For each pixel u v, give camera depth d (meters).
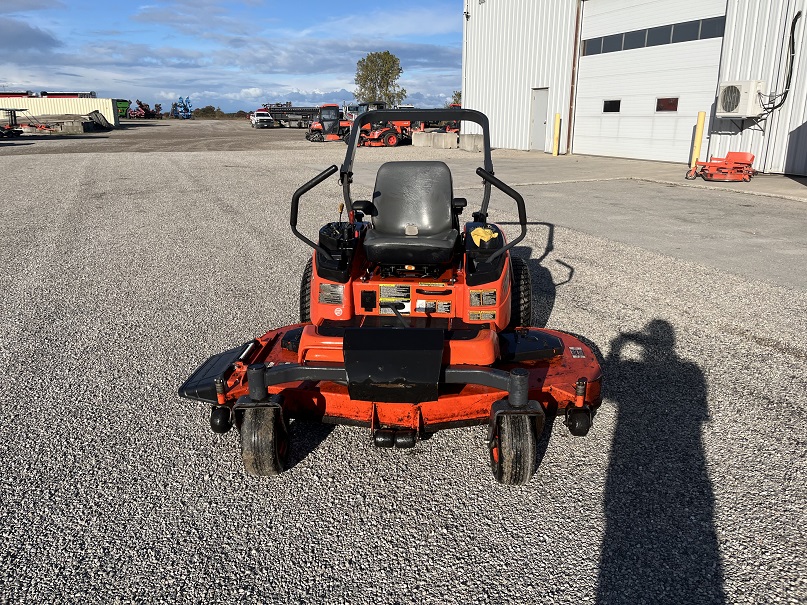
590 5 21.22
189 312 5.96
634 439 3.70
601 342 5.10
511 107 26.03
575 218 10.37
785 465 3.42
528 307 4.49
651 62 18.98
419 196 4.01
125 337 5.36
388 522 3.05
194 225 9.97
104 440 3.77
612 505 3.13
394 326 3.67
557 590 2.62
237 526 3.04
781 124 15.17
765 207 11.14
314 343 3.33
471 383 3.14
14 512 3.14
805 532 2.92
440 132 28.88
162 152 24.75
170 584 2.69
